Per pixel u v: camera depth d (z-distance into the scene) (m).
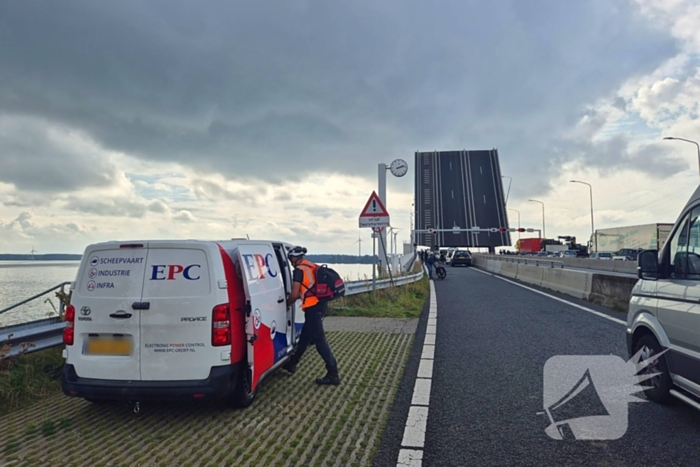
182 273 5.02
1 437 4.71
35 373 6.48
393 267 21.55
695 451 4.20
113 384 4.90
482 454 4.17
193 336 4.92
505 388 6.03
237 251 5.50
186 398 4.88
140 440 4.59
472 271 37.28
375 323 11.05
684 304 4.75
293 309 6.89
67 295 7.44
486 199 50.12
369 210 13.92
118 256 5.11
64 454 4.30
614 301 13.09
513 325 10.54
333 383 6.30
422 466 3.96
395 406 5.42
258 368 5.50
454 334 9.60
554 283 19.00
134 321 4.95
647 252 5.20
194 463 4.07
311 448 4.33
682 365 4.76
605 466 3.94
